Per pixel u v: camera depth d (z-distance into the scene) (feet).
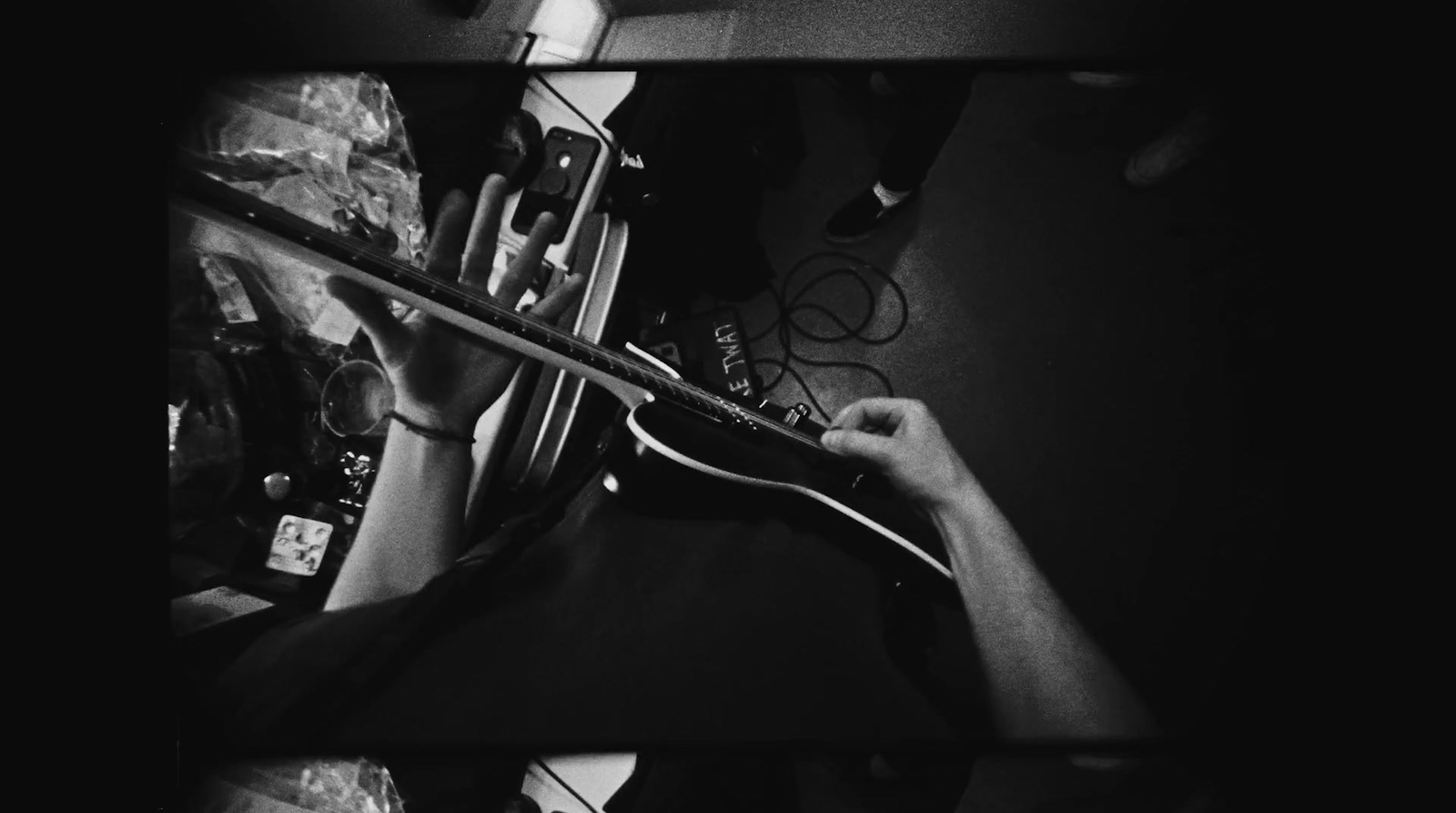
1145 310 5.57
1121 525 5.27
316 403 3.32
